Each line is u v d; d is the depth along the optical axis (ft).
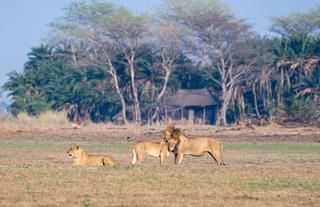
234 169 104.32
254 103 327.26
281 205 72.38
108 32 327.67
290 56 318.45
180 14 326.24
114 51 331.98
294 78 317.63
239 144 179.63
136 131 229.86
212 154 113.60
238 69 324.19
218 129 236.22
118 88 326.03
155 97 331.98
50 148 160.25
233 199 75.46
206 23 322.14
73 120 325.01
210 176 93.91
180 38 326.85
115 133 221.46
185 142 112.78
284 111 265.95
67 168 102.47
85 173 95.30
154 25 328.08
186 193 78.95
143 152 112.27
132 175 93.56
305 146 172.76
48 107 332.19
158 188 82.33
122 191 79.71
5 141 184.75
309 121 249.96
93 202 72.23
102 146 170.91
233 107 325.01
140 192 79.15
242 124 261.44
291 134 211.82
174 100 322.96
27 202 71.87
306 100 292.81
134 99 326.03
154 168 104.01
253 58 322.96
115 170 99.76
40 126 242.17
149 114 330.13
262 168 106.83
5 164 110.83
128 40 328.29
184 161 124.98
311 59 314.96
